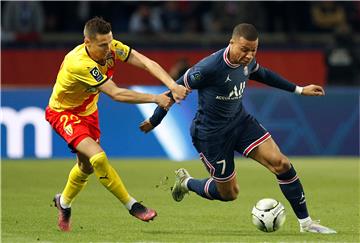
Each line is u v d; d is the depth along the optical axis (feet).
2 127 200.34
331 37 260.21
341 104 207.82
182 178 108.47
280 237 92.53
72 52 94.43
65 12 260.01
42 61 243.19
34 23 249.75
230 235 94.48
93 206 122.11
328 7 266.57
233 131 98.07
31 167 180.34
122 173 169.99
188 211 117.50
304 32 268.00
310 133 206.80
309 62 248.11
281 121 205.26
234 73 95.09
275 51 247.50
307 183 154.61
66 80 93.97
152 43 246.47
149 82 239.91
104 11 260.21
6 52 242.17
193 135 100.83
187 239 90.89
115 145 202.39
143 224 104.58
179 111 200.95
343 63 248.11
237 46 92.73
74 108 96.22
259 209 95.91
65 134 95.04
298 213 97.30
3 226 102.63
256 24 257.55
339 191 142.31
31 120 200.54
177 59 245.04
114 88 91.71
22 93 200.34
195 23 259.19
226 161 99.30
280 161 95.86
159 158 202.08
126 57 96.53
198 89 97.55
